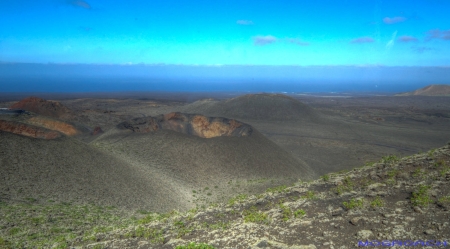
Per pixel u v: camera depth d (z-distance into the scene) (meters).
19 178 28.94
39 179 29.83
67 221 22.20
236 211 16.30
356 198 14.19
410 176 16.30
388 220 11.22
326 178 20.14
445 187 13.45
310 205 14.34
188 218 16.50
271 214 14.27
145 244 13.02
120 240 14.20
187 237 13.06
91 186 31.38
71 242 16.00
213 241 11.84
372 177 17.75
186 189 37.94
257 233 11.92
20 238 18.05
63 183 30.44
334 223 11.74
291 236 11.17
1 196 25.56
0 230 19.14
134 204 30.09
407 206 12.25
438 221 10.48
